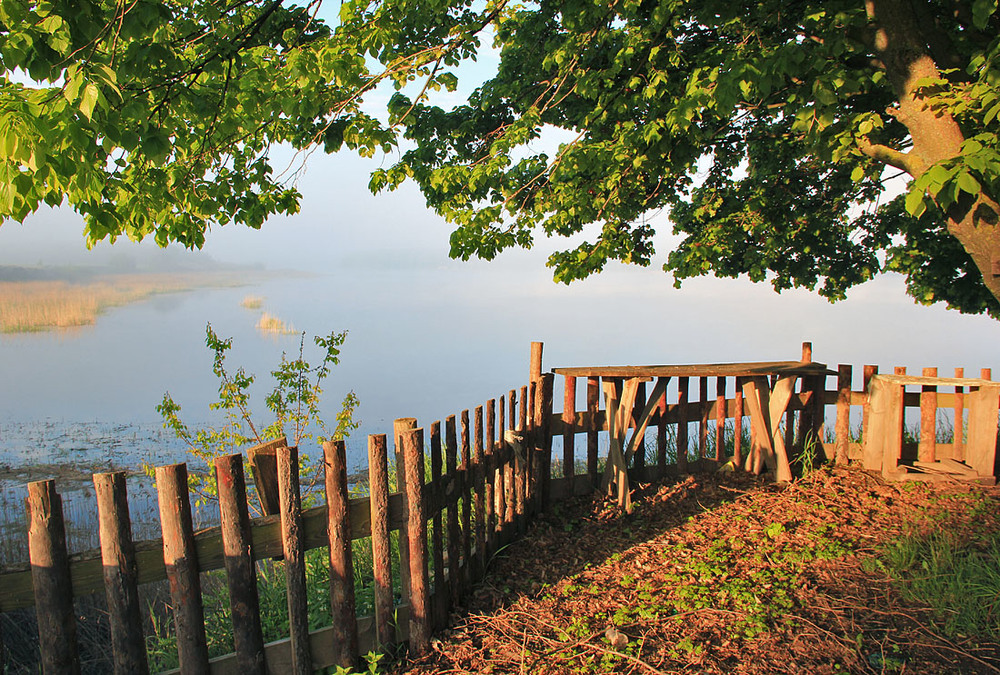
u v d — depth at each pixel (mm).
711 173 12062
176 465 3377
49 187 4082
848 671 3727
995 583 4488
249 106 5820
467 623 4480
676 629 4262
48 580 3115
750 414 7496
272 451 3885
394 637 4152
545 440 6789
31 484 3072
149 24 4371
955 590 4484
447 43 7773
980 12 5074
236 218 7227
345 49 7176
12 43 3822
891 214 11766
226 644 4637
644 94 7457
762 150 11273
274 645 3809
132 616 3285
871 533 5727
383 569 4086
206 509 8789
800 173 11617
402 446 4137
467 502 4965
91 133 3938
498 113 11102
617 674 3793
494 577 5176
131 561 3299
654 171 8742
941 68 6051
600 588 4906
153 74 4973
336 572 3914
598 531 6129
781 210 11586
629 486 7098
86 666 5027
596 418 7145
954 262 10766
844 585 4773
